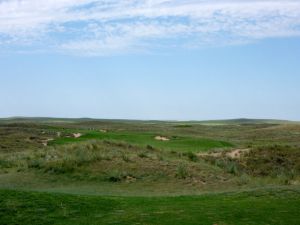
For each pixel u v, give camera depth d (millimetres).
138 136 56938
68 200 17891
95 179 27500
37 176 28094
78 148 34562
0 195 17344
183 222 15531
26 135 59312
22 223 15336
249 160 37250
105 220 15750
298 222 16016
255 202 18828
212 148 44188
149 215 16406
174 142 50750
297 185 26469
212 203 18641
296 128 94750
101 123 148500
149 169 28859
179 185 26391
